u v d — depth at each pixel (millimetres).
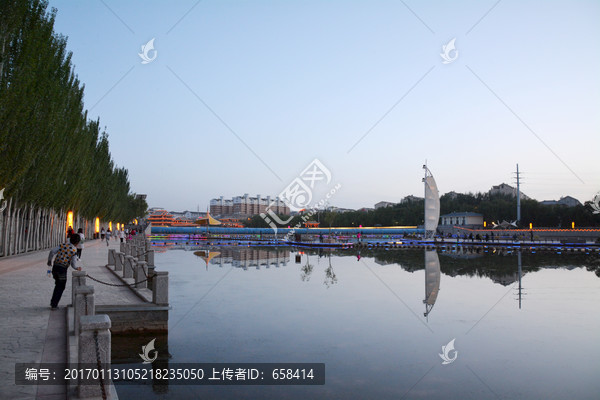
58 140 28719
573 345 10711
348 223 129500
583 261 34250
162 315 11648
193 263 33156
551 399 7344
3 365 6949
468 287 20406
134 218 107812
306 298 17156
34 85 20812
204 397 7344
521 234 79250
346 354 9805
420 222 120688
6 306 11688
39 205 33375
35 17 20406
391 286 20672
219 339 11016
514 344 10766
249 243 68938
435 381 8172
